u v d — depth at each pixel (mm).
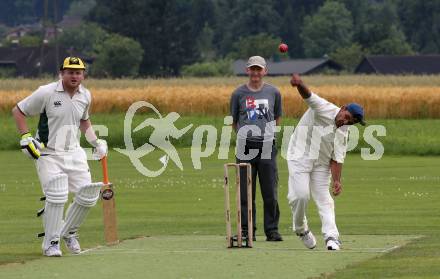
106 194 41938
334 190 41062
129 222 52312
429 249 39562
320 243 43094
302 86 40031
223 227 50094
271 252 39469
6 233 48062
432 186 70375
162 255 38469
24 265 36125
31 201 63000
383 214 54844
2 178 78438
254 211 44844
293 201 40688
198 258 37562
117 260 37188
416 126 128125
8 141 111062
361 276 33000
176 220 53250
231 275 33375
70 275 33688
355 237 44719
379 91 158875
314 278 32531
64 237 39688
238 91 45344
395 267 34844
